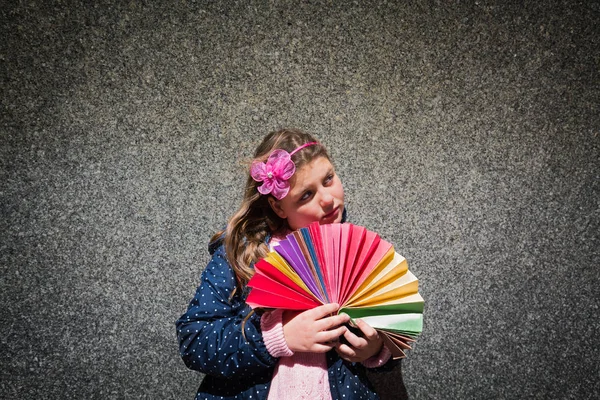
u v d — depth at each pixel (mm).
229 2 1019
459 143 1045
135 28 1015
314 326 707
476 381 1048
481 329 1049
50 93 1017
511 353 1049
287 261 724
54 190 1024
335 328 752
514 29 1040
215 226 1038
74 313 1031
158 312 1036
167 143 1030
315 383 735
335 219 787
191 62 1023
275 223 840
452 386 1047
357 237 727
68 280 1029
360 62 1032
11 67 1010
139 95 1023
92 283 1032
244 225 828
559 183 1050
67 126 1021
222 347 743
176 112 1028
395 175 1043
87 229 1029
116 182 1029
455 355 1050
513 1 1038
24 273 1024
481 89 1043
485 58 1041
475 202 1046
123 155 1028
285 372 744
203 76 1026
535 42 1042
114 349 1033
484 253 1048
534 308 1050
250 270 798
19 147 1019
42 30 1007
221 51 1024
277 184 754
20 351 1026
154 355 1035
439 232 1046
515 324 1050
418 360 1051
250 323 759
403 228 1045
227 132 1034
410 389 1047
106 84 1021
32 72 1012
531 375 1048
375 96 1037
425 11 1033
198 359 755
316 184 764
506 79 1044
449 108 1043
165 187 1033
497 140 1046
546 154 1048
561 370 1049
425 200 1046
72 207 1027
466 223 1046
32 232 1024
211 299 798
